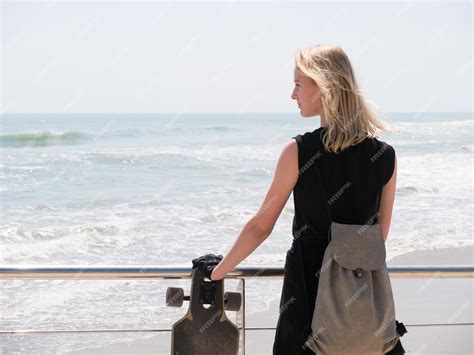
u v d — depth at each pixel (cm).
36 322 720
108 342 653
